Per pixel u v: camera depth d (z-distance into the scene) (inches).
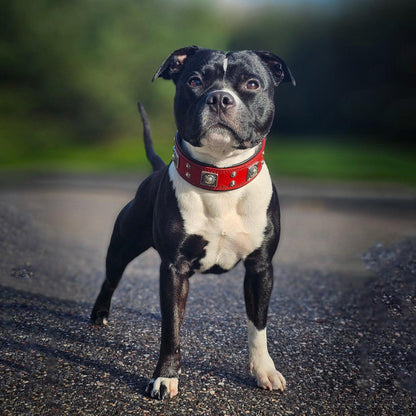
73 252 225.0
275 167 592.1
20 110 841.5
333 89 913.5
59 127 849.5
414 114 803.4
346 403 105.8
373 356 126.0
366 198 395.5
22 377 111.5
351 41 879.7
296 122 958.4
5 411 98.7
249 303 116.2
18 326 137.6
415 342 130.6
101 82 829.8
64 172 583.8
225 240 115.0
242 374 117.4
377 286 165.3
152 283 186.7
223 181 110.0
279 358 125.6
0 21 815.7
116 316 151.3
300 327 145.2
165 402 103.7
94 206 352.8
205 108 105.3
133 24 860.0
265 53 120.3
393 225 283.3
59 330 137.6
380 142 849.5
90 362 119.9
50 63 831.1
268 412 101.7
